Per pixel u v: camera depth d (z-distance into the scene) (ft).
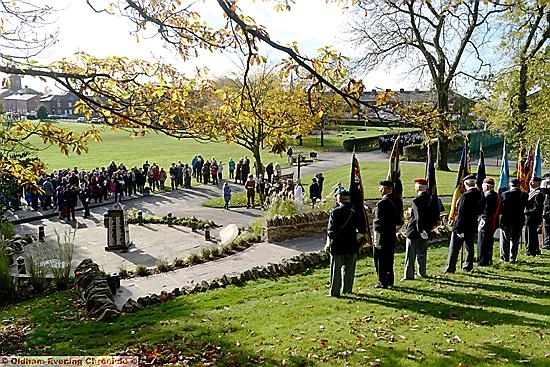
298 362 22.68
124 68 24.66
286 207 62.44
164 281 45.73
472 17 87.92
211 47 21.93
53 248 65.92
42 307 39.24
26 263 55.01
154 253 63.52
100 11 21.57
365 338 24.93
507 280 35.96
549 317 26.96
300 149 201.87
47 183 94.73
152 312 34.24
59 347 27.66
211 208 97.66
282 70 19.10
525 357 21.61
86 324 32.48
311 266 45.83
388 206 34.50
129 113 24.22
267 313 31.12
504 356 21.84
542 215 48.26
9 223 73.20
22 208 97.71
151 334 28.63
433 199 37.01
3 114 31.30
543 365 20.79
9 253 56.08
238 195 110.73
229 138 25.90
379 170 136.67
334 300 32.63
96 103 22.41
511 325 25.79
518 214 41.73
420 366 21.35
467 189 38.40
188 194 115.44
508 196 41.78
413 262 37.01
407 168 137.18
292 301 33.60
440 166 131.44
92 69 24.41
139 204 103.30
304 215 61.05
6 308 41.09
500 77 99.50
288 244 57.77
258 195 106.42
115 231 64.69
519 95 96.99
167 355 24.98
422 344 23.71
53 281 48.62
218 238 71.20
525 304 29.60
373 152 194.59
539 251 45.83
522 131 93.40
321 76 18.33
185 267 50.52
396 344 23.88
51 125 28.60
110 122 24.56
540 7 81.97
